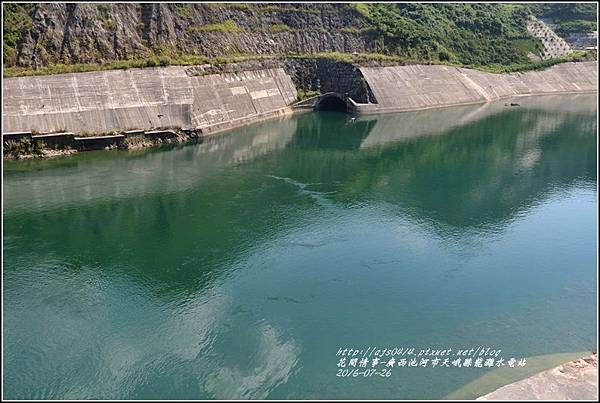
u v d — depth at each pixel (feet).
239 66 264.72
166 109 213.05
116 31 232.32
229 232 133.18
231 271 114.73
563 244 131.03
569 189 171.73
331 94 293.84
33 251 121.29
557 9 447.42
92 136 192.34
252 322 97.14
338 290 108.06
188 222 138.31
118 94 206.08
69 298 103.86
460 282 112.16
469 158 205.67
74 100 195.93
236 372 84.48
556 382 80.94
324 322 97.50
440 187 170.71
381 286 109.81
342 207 150.92
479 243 130.52
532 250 127.54
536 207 155.43
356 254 122.83
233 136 228.84
